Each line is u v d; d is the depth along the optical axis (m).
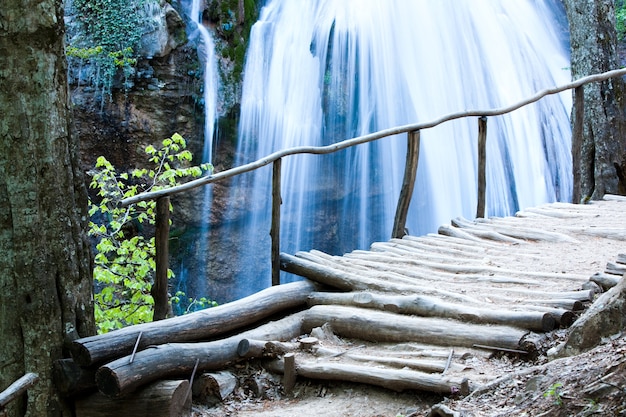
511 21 18.34
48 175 4.79
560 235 7.42
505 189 16.36
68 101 4.96
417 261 6.82
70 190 4.91
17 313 4.72
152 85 15.88
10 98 4.71
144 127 15.94
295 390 5.13
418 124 7.95
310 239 17.23
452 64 17.08
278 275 6.90
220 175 6.29
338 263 6.86
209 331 5.52
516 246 7.35
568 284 5.77
